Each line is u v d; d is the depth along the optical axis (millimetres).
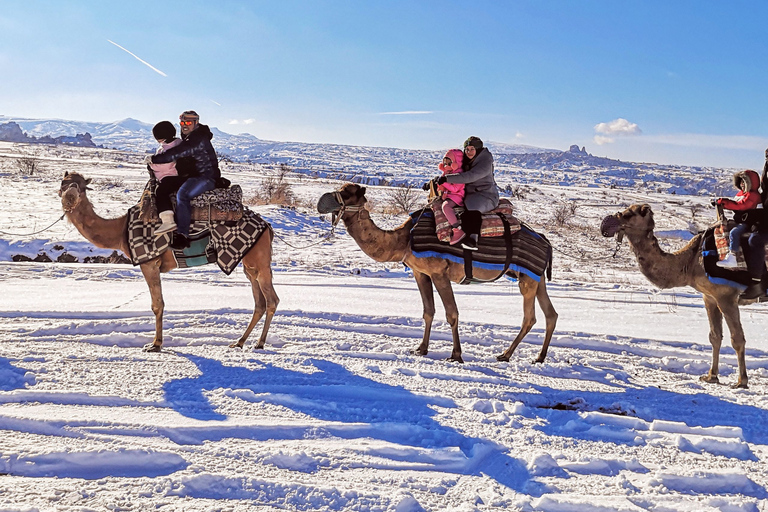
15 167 47750
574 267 19734
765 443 5723
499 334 9766
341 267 16828
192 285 12883
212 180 8203
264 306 8586
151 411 5680
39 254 17250
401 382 7004
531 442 5473
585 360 8594
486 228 8180
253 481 4422
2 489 4176
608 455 5297
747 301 7703
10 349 7508
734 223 7555
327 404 6086
